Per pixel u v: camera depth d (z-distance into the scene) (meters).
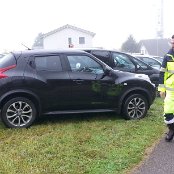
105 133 3.70
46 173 2.68
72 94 4.05
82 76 4.09
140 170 2.79
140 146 3.30
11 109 3.85
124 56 5.55
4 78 3.81
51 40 30.28
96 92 4.14
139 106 4.38
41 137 3.52
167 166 2.87
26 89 3.87
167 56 3.45
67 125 4.01
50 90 3.96
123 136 3.61
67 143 3.35
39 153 3.08
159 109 5.00
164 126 4.02
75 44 30.39
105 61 5.36
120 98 4.27
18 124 3.88
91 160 2.95
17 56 3.95
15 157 2.98
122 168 2.81
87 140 3.45
